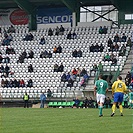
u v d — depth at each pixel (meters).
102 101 59.75
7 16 131.75
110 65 110.38
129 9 121.62
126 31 119.38
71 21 126.12
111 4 122.88
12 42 125.12
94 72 109.50
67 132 37.69
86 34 121.50
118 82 59.22
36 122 49.53
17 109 89.12
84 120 52.62
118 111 75.12
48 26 127.75
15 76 115.69
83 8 125.19
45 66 116.06
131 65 110.06
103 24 122.88
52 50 120.06
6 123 47.94
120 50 113.50
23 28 128.62
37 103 108.81
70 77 110.00
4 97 112.06
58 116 61.50
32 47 122.62
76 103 101.75
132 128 41.84
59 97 107.56
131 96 84.06
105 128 41.62
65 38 122.19
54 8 127.50
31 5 127.94
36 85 112.38
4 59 119.88
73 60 115.38
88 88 107.25
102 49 115.19
